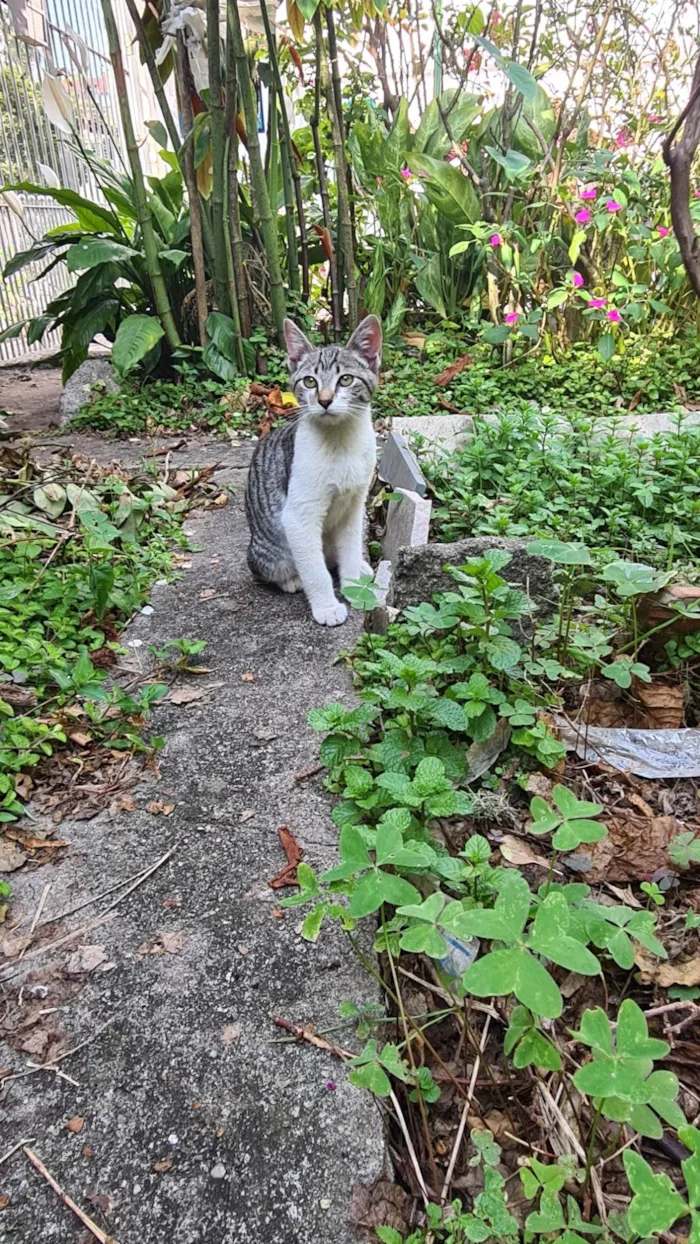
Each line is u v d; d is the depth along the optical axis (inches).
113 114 109.3
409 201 73.9
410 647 26.5
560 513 36.6
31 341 71.4
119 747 25.1
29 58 94.0
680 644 26.8
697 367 61.5
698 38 59.6
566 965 11.8
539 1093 15.8
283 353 67.4
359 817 20.0
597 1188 14.1
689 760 23.8
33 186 66.1
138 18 62.4
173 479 47.2
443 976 17.6
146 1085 15.7
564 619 27.3
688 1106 16.0
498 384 60.2
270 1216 13.7
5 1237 13.5
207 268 67.3
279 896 19.6
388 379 62.3
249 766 24.1
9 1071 16.0
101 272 67.1
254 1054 16.1
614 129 71.0
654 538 34.8
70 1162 14.5
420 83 77.4
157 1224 13.6
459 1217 12.9
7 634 29.0
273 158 70.6
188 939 18.7
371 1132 14.8
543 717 24.0
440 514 36.4
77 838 21.8
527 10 67.5
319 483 30.9
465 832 21.4
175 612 33.5
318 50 64.3
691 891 19.9
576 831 15.1
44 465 43.9
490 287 66.5
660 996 17.9
